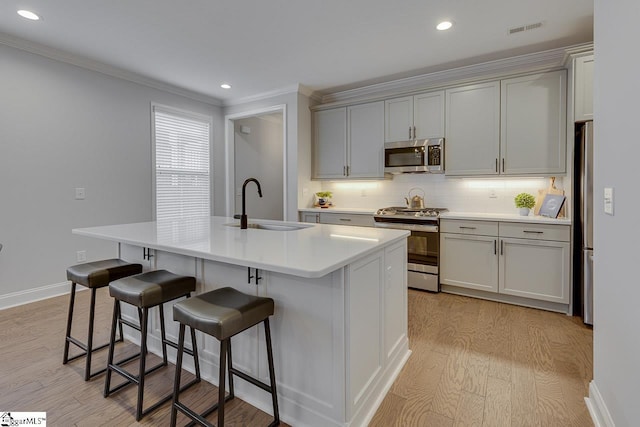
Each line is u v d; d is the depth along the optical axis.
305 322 1.57
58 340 2.46
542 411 1.67
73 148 3.52
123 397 1.81
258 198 5.87
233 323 1.35
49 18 2.71
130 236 2.03
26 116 3.18
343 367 1.47
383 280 1.86
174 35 3.01
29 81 3.19
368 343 1.69
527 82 3.27
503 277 3.21
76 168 3.54
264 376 1.72
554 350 2.30
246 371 1.79
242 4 2.51
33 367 2.09
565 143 3.12
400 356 2.12
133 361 2.19
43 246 3.32
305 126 4.64
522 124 3.30
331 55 3.46
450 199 4.06
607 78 1.44
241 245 1.72
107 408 1.71
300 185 4.57
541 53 3.36
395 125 4.05
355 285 1.54
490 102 3.46
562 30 2.92
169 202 4.50
